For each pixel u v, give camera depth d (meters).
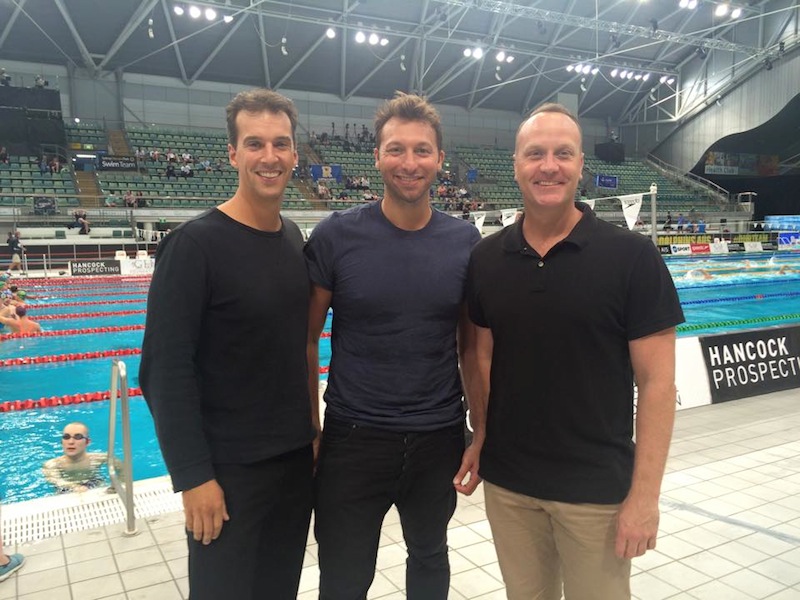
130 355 6.80
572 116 1.35
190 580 1.39
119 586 1.94
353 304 1.53
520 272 1.37
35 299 10.30
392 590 1.96
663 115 24.22
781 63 19.42
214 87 19.94
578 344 1.32
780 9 18.44
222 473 1.38
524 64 20.98
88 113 18.48
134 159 17.52
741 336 4.16
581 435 1.34
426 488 1.58
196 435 1.29
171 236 1.34
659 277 1.29
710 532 2.29
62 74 18.03
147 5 14.83
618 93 24.34
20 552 2.15
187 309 1.30
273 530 1.47
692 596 1.89
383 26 17.77
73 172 16.69
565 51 20.34
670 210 21.47
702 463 2.97
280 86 20.44
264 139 1.36
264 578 1.47
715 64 21.61
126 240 14.69
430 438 1.55
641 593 1.91
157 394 1.28
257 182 1.37
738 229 21.06
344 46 18.56
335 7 16.56
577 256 1.32
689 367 3.90
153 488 2.72
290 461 1.47
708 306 9.97
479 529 2.35
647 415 1.29
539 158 1.32
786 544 2.20
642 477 1.27
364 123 22.16
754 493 2.62
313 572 2.05
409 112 1.48
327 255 1.56
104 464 3.74
